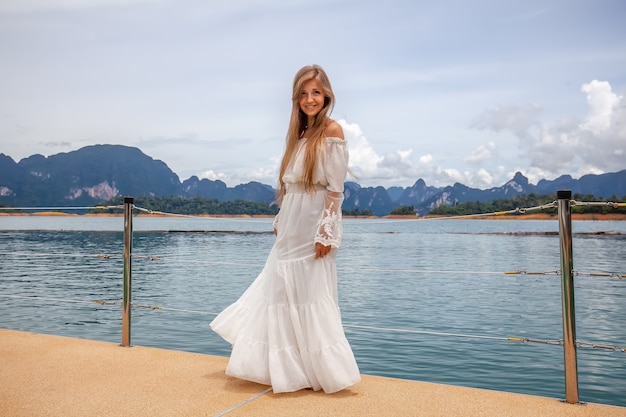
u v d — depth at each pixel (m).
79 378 2.62
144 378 2.63
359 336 7.51
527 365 5.93
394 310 9.98
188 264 21.22
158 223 91.88
